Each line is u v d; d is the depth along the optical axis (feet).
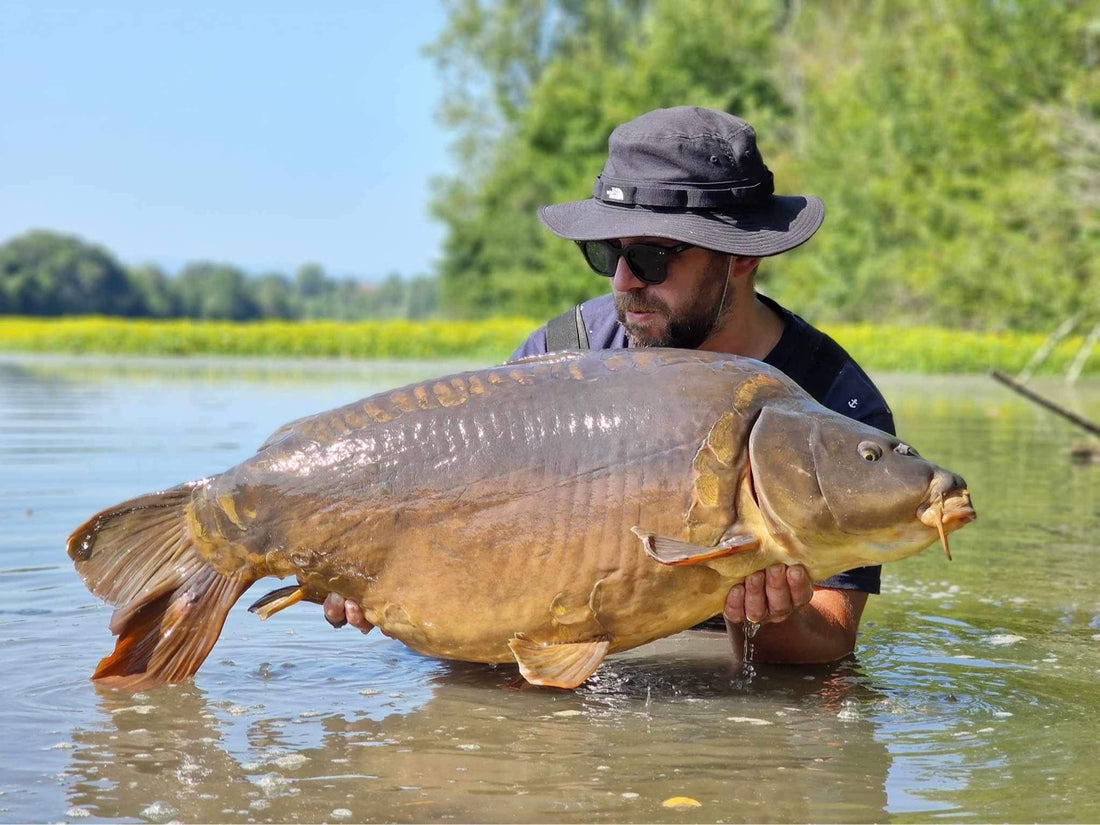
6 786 8.46
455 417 10.94
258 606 11.30
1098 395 59.47
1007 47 107.34
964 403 52.95
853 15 149.69
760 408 10.53
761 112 150.92
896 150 119.44
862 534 10.27
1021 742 9.61
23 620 12.93
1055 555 17.33
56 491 21.61
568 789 8.54
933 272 107.24
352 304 470.39
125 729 9.73
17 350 135.13
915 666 11.89
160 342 128.47
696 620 10.85
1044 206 98.12
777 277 133.28
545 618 10.68
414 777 8.74
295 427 11.32
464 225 183.01
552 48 189.98
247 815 8.00
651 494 10.40
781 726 10.03
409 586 10.94
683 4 155.94
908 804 8.31
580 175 155.02
